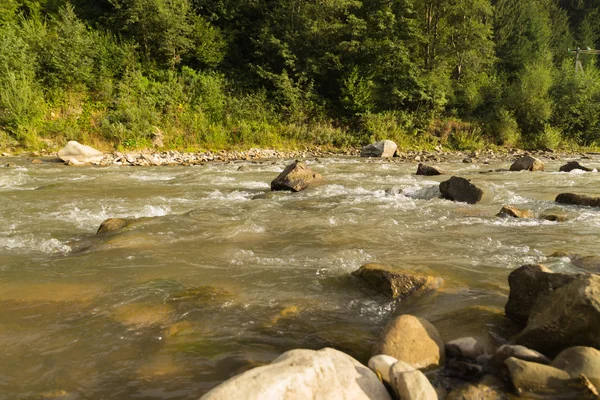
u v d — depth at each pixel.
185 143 23.00
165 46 25.86
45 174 13.98
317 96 26.80
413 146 25.30
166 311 3.60
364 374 2.34
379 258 4.96
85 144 21.12
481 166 16.64
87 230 6.62
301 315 3.52
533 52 36.47
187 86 25.28
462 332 3.12
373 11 27.75
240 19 30.09
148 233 6.07
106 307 3.69
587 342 2.56
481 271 4.44
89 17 28.00
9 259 5.12
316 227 6.46
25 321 3.45
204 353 2.94
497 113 27.78
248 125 24.53
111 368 2.78
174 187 11.08
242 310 3.61
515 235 5.89
